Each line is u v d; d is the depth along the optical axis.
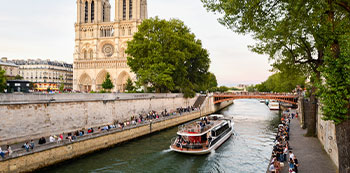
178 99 68.75
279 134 35.03
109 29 120.56
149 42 55.97
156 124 43.31
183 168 26.31
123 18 121.50
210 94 80.75
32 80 127.75
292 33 22.88
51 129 30.52
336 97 12.47
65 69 142.75
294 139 32.53
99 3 120.94
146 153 30.81
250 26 18.50
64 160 25.50
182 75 63.19
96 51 118.19
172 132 44.09
